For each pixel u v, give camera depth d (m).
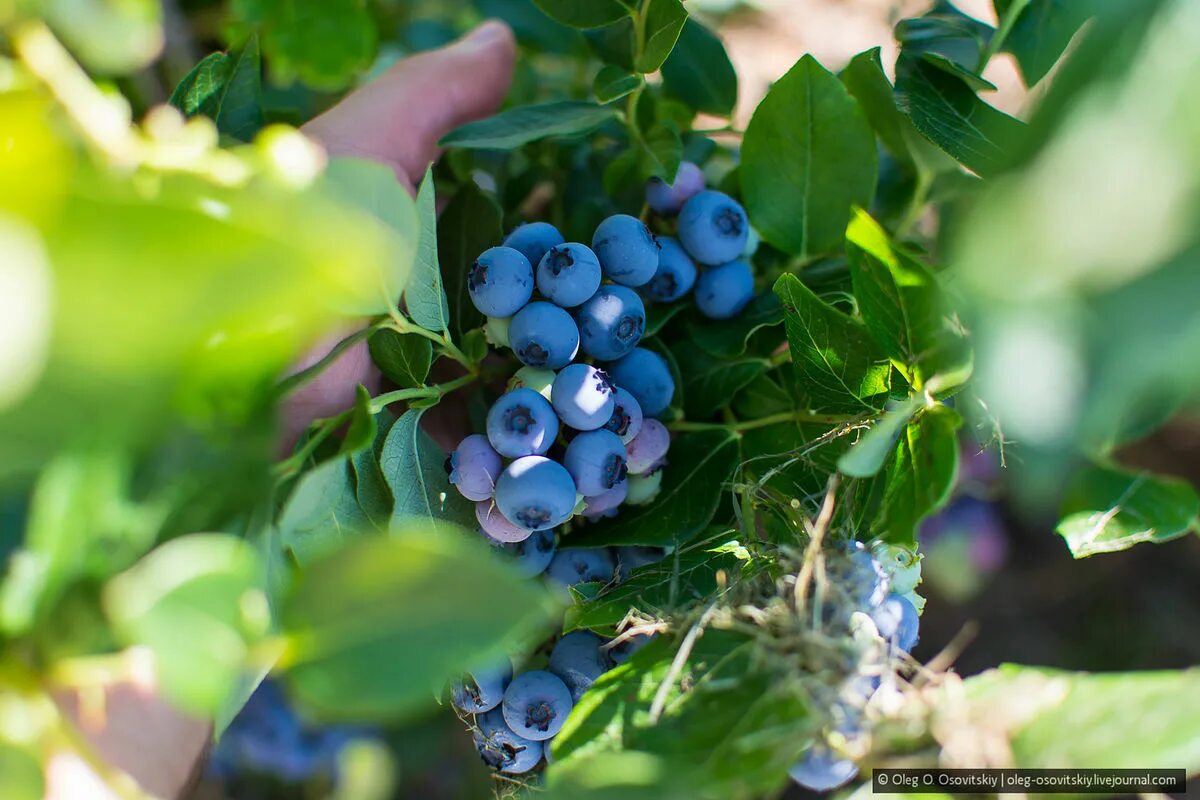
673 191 0.41
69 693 0.34
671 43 0.39
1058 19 0.41
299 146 0.30
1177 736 0.32
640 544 0.39
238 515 0.31
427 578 0.29
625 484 0.38
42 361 0.24
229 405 0.30
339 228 0.25
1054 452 0.27
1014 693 0.33
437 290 0.37
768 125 0.40
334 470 0.34
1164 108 0.25
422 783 0.68
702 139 0.45
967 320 0.33
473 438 0.36
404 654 0.29
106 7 0.29
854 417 0.37
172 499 0.30
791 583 0.34
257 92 0.41
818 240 0.41
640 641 0.37
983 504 0.58
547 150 0.46
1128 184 0.25
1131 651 0.75
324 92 0.55
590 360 0.38
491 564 0.29
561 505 0.36
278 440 0.32
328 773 0.62
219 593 0.29
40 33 0.28
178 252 0.24
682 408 0.41
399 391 0.37
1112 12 0.26
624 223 0.38
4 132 0.27
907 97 0.40
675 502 0.40
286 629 0.29
